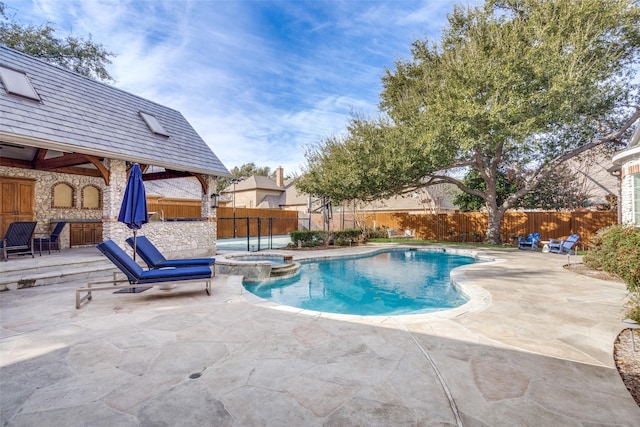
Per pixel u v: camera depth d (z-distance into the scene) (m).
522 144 14.39
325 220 20.59
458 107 13.83
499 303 6.29
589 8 13.16
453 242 21.42
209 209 13.96
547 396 2.94
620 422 2.56
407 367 3.51
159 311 5.71
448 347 4.07
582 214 18.47
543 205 22.44
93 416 2.64
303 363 3.60
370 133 17.58
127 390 3.04
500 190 22.05
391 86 20.83
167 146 12.72
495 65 13.54
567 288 7.65
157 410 2.72
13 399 2.88
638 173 11.23
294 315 5.48
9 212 11.49
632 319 4.28
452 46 17.98
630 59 15.53
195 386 3.11
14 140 7.93
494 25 15.05
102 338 4.37
